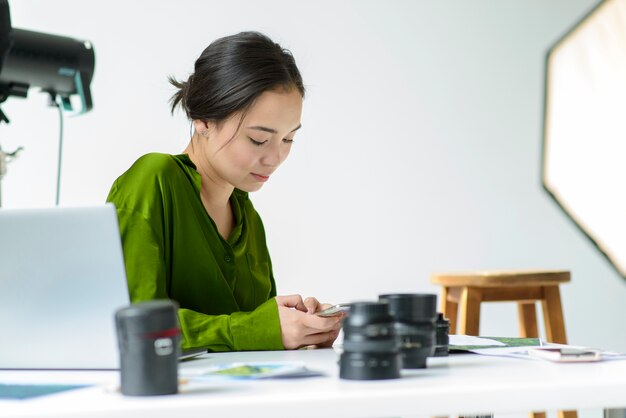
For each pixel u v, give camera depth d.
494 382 0.94
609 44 4.21
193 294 1.71
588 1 4.20
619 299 4.18
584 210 4.17
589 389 0.93
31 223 1.16
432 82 4.04
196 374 1.05
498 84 4.11
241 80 1.64
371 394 0.87
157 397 0.89
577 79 4.18
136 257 1.55
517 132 4.12
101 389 0.98
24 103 3.65
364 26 3.98
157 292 1.54
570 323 4.14
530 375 1.00
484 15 4.09
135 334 0.90
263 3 3.88
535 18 4.15
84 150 3.71
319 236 3.91
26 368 1.22
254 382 0.98
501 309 4.02
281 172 3.89
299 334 1.46
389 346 0.98
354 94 3.96
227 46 1.67
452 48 4.06
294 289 3.88
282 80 1.65
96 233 1.16
